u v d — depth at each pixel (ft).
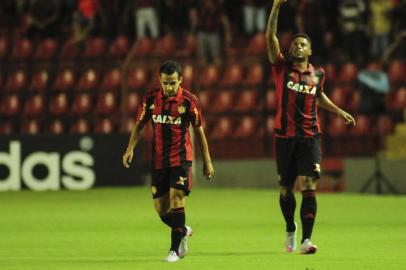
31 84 317.01
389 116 281.95
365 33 298.76
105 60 318.86
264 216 184.03
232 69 300.61
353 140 277.03
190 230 116.67
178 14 313.32
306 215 116.26
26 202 222.07
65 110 308.40
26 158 266.57
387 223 167.53
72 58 320.50
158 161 111.14
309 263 109.29
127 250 125.90
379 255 118.01
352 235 146.00
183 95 110.42
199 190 264.52
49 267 106.83
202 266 106.63
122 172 271.90
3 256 118.83
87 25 323.57
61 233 150.61
